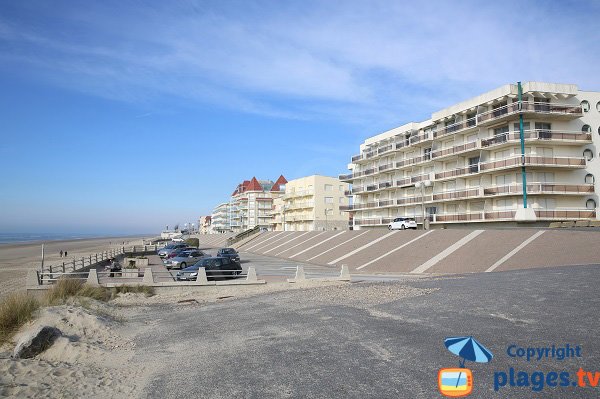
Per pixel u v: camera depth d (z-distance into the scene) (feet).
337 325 34.71
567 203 148.46
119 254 184.96
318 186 305.12
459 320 32.63
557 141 145.48
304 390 20.66
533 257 90.33
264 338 32.73
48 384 25.05
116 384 24.80
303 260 163.84
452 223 174.91
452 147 176.45
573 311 32.35
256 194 454.40
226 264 92.12
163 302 66.44
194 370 25.99
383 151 230.27
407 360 23.88
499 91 153.28
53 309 43.80
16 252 265.95
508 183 152.46
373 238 159.84
